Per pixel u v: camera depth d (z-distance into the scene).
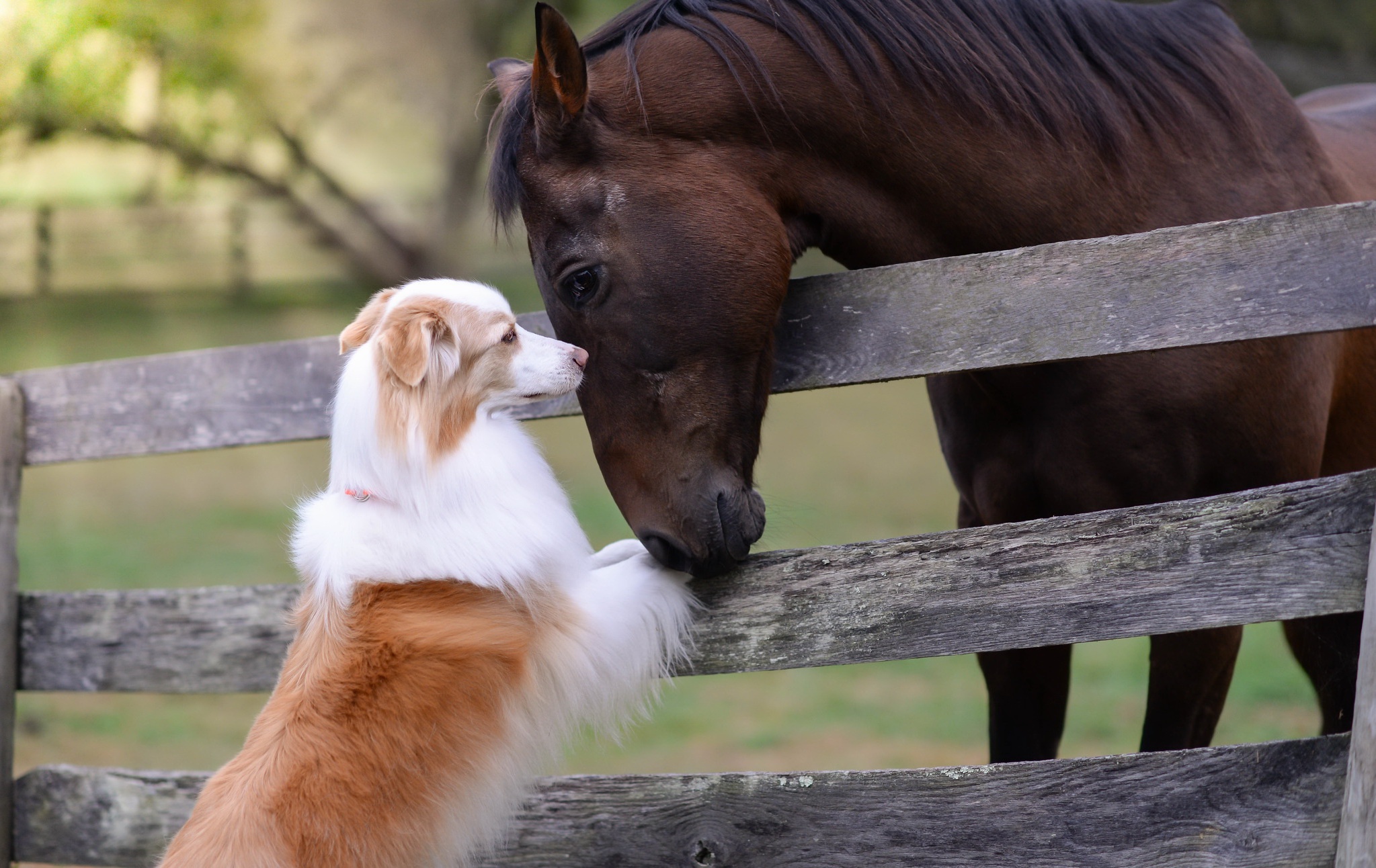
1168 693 3.07
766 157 2.80
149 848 3.72
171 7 16.17
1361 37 11.70
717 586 2.95
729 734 5.98
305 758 2.75
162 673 3.84
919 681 6.86
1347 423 3.32
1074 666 6.77
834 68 2.81
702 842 2.98
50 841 3.86
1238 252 2.55
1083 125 2.94
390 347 2.89
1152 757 2.59
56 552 8.98
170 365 3.94
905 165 2.87
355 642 2.90
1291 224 2.51
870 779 2.82
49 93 13.45
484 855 3.17
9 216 22.98
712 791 2.97
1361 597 2.43
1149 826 2.59
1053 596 2.66
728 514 2.66
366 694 2.84
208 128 19.41
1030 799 2.69
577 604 3.02
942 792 2.76
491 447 3.05
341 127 24.73
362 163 28.91
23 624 4.02
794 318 2.94
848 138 2.83
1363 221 2.46
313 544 3.09
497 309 3.05
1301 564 2.48
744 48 2.78
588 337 2.73
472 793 2.88
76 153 21.64
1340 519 2.45
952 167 2.88
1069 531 2.65
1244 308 2.55
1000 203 2.91
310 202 24.95
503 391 3.03
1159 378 2.85
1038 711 3.43
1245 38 3.33
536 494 3.10
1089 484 2.98
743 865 2.94
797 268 15.38
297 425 3.78
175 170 21.16
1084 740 5.50
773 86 2.76
